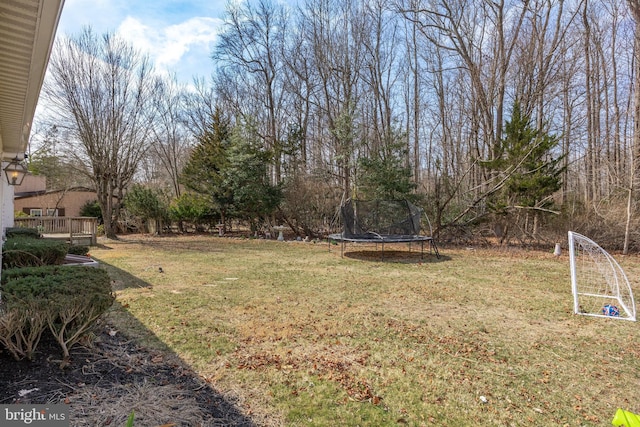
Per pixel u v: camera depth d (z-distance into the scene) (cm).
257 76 1952
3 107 402
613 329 454
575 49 1541
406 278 762
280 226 1691
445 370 331
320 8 1752
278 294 606
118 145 1504
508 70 1566
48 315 290
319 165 1695
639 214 1149
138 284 665
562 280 754
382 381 307
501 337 421
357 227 1189
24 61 278
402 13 1594
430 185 1919
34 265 632
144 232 1869
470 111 1730
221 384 292
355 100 1593
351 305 545
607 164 1216
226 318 467
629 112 1552
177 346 368
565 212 1298
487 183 1305
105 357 321
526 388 301
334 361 344
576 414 264
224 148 1717
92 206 1916
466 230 1374
